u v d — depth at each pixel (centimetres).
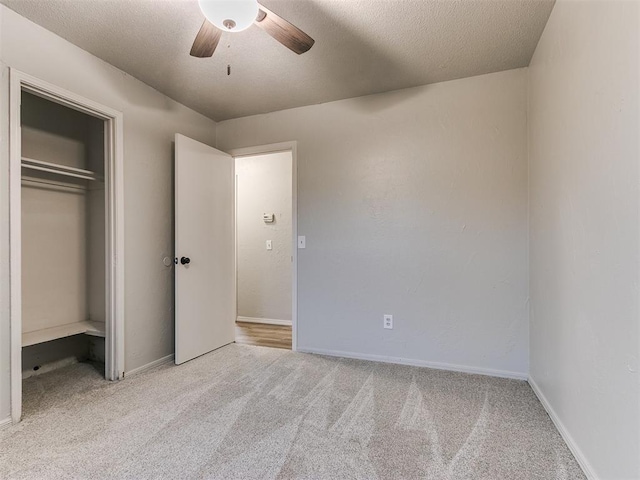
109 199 247
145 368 269
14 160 186
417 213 277
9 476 143
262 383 241
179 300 282
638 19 107
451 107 267
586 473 142
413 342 278
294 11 185
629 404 113
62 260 278
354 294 296
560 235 177
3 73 182
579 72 152
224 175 338
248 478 142
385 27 199
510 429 179
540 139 214
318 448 163
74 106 222
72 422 187
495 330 255
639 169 107
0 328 181
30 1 177
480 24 197
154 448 163
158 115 283
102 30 202
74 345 291
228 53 226
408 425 184
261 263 461
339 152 302
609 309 126
